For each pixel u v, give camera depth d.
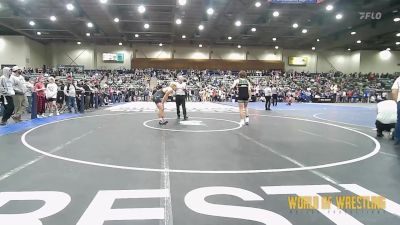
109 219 2.87
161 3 23.73
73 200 3.32
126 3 23.55
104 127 9.35
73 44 43.69
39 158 5.21
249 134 8.24
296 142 7.12
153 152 5.79
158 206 3.19
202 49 46.12
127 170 4.52
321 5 23.34
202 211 3.08
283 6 24.02
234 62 45.72
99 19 28.61
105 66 44.75
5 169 4.50
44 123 10.29
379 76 43.72
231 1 22.91
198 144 6.66
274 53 47.16
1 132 8.19
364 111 18.41
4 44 37.09
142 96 32.34
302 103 30.64
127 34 37.44
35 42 40.53
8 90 9.59
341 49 47.75
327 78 41.75
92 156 5.41
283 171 4.57
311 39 40.06
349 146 6.72
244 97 10.35
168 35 38.34
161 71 41.75
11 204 3.20
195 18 28.62
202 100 32.47
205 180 4.07
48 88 13.27
